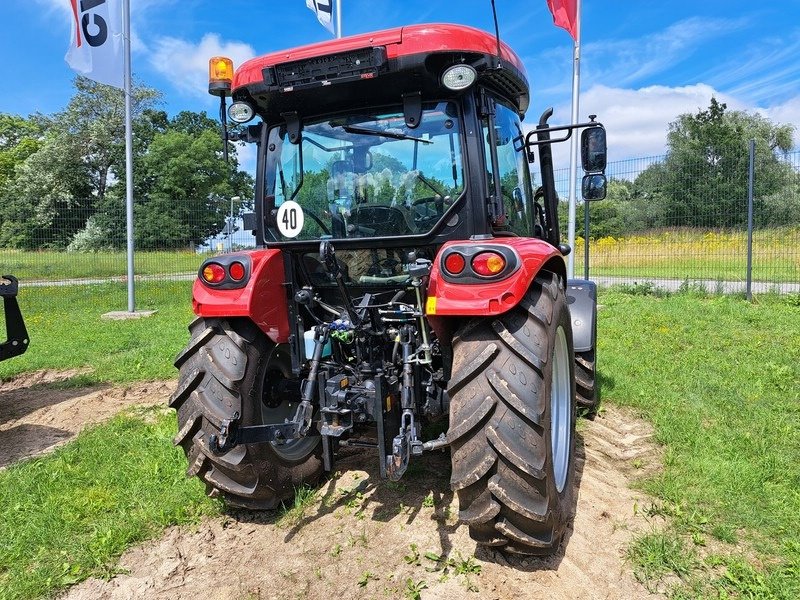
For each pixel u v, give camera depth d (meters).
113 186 45.31
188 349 3.07
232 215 11.40
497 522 2.49
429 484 3.46
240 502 3.13
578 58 8.72
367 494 3.38
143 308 12.10
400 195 3.04
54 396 5.85
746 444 3.78
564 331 3.07
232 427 2.75
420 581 2.57
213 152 46.03
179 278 14.86
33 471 3.86
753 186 10.69
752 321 8.14
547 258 2.75
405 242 3.03
